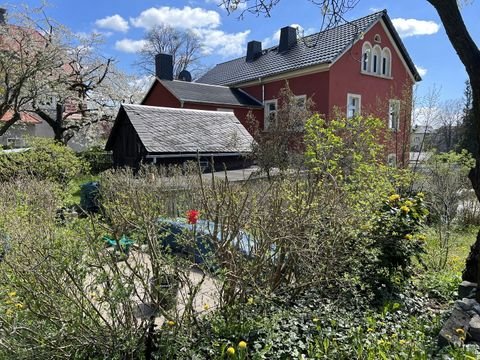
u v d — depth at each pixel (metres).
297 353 2.56
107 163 17.56
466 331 2.86
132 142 14.05
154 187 6.52
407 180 7.42
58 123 18.69
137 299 2.75
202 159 13.33
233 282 3.09
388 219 3.94
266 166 10.90
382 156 9.04
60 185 9.67
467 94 21.48
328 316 3.07
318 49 20.23
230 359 2.50
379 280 3.88
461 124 21.25
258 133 13.14
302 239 3.40
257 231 3.39
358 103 19.69
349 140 7.05
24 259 2.80
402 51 21.28
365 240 3.79
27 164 10.01
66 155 11.49
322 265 3.38
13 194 6.80
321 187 4.36
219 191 3.67
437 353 2.64
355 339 2.75
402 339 2.88
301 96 19.86
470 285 3.75
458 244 7.06
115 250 2.64
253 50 24.75
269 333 2.70
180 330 2.62
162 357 2.51
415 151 12.84
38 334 2.36
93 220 2.85
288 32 22.59
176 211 5.93
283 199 3.67
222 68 27.08
